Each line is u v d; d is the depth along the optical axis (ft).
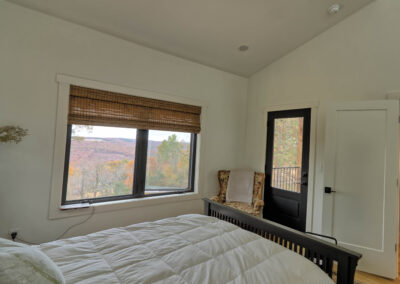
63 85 7.18
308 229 9.49
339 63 8.94
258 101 12.07
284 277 3.28
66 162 7.57
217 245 4.21
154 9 7.19
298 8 7.80
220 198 10.90
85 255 3.73
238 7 7.43
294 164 10.25
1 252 2.36
